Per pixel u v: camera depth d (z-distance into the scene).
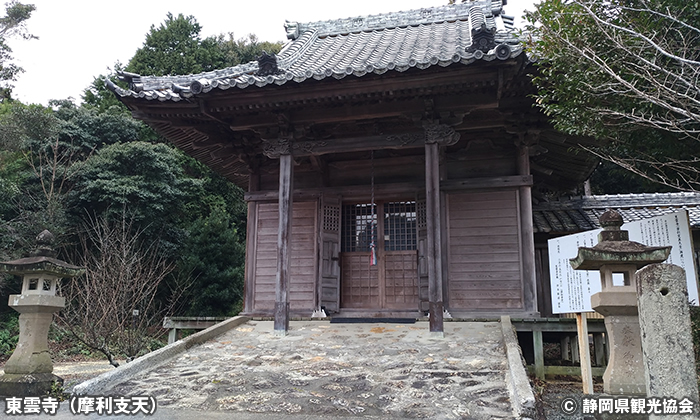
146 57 27.95
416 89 7.92
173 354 6.89
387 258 10.29
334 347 7.07
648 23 4.57
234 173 13.02
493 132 9.91
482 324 7.98
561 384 7.58
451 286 9.42
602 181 23.38
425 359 6.30
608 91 4.93
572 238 5.99
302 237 10.39
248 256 10.56
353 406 4.91
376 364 6.21
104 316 8.79
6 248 16.38
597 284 5.45
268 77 7.92
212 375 6.05
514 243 9.30
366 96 8.14
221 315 18.92
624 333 4.16
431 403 4.89
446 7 13.27
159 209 19.78
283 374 6.00
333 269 10.13
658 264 3.32
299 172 11.02
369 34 13.39
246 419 4.61
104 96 28.34
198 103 8.59
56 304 6.42
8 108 22.42
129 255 14.25
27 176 19.06
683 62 4.12
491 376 5.56
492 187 9.54
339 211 10.41
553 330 7.81
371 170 10.54
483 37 7.43
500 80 7.46
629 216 12.55
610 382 4.03
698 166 5.95
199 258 19.23
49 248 6.69
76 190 19.09
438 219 7.95
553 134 9.55
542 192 13.12
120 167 19.94
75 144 21.45
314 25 14.27
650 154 6.03
